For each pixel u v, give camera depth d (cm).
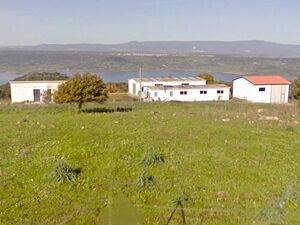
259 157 1210
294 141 1469
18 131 1611
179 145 1343
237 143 1397
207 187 928
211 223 744
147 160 1096
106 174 1001
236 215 777
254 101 4762
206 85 5181
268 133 1620
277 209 778
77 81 2538
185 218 763
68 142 1375
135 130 1636
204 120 1981
